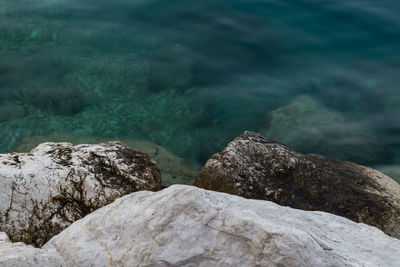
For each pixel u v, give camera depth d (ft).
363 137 21.54
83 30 27.81
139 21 29.71
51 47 25.90
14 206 11.53
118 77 23.77
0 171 11.74
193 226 8.49
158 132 20.72
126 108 21.80
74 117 20.97
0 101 21.56
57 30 27.55
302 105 23.62
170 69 24.97
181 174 18.17
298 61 27.12
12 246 8.39
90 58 25.12
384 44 28.68
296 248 7.92
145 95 22.79
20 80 23.08
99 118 21.02
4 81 22.91
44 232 11.60
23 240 11.32
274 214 9.53
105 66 24.53
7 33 26.76
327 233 9.36
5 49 25.36
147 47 26.81
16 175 11.88
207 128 21.49
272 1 33.55
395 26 30.30
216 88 24.25
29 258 7.56
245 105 23.26
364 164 19.86
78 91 22.62
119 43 26.91
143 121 21.18
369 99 24.29
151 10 31.35
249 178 14.64
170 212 8.65
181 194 8.87
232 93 24.07
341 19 31.24
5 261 7.21
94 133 20.10
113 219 9.11
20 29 27.27
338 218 10.37
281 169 15.02
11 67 23.95
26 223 11.51
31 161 12.82
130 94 22.72
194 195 8.84
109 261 8.45
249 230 8.25
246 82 25.03
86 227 9.29
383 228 13.23
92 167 13.33
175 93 23.29
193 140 20.61
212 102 23.25
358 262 8.07
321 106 23.67
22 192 11.76
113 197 12.66
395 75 26.07
